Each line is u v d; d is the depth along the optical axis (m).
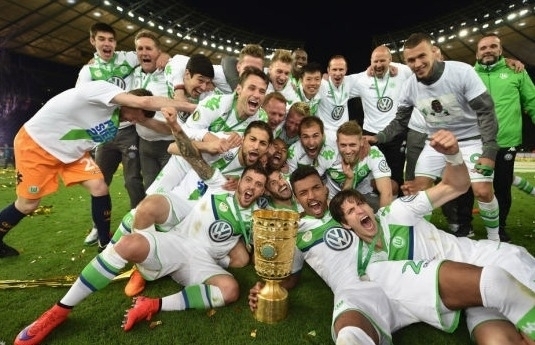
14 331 2.01
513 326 1.74
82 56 18.28
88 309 2.25
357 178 3.69
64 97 2.83
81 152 3.00
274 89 4.23
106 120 2.87
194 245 2.52
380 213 2.35
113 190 7.23
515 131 3.74
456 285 1.81
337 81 4.72
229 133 3.11
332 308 2.33
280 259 2.09
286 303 2.17
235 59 4.46
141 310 2.08
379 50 4.69
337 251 2.26
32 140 2.85
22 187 2.91
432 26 22.41
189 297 2.24
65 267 2.94
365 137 3.72
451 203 3.92
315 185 2.56
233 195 2.70
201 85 3.67
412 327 2.11
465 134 3.36
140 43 4.01
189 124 3.23
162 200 2.60
